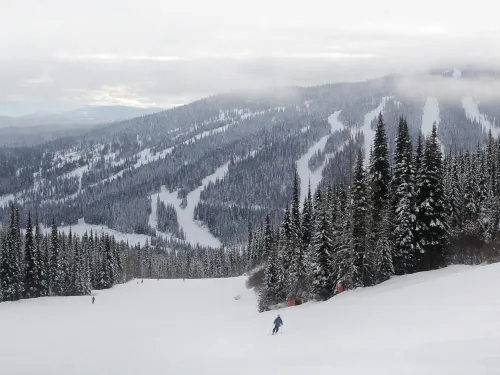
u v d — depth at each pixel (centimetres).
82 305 7131
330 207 5578
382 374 1338
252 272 10244
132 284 11069
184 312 6141
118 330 4412
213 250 19062
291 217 6406
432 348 1575
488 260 4544
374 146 4884
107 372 2153
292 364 1812
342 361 1681
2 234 8419
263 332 3541
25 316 5809
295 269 5566
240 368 1884
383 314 2897
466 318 2134
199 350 2834
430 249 4503
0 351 3131
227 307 6550
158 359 2466
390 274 4541
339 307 3784
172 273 16975
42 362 2562
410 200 4547
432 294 3134
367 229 4556
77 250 9306
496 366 1227
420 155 4850
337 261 4791
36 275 8056
